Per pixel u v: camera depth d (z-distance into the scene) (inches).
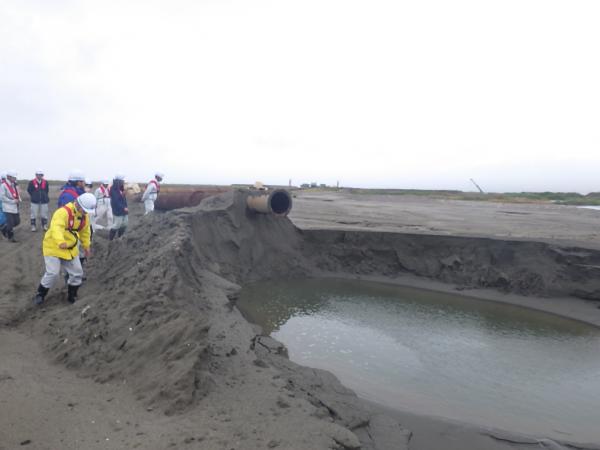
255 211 497.4
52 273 236.8
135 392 153.0
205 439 126.0
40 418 134.3
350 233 498.9
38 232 473.4
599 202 1411.2
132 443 123.0
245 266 461.1
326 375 215.0
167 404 143.3
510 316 362.3
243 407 147.1
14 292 272.7
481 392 233.5
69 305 241.0
